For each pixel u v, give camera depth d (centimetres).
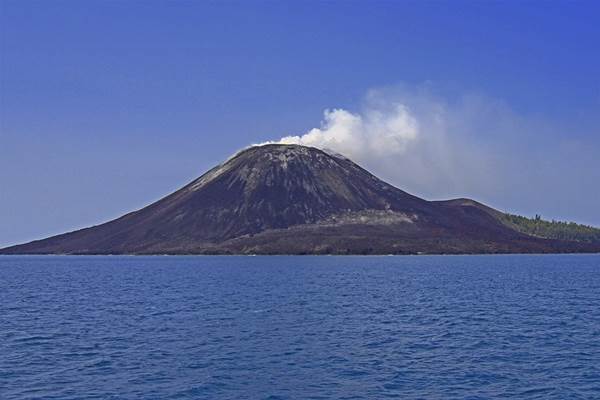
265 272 18438
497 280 14300
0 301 9738
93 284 13962
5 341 5609
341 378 4141
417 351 5066
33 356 4869
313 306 8556
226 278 15525
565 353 4953
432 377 4159
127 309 8325
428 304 8831
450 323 6762
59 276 18038
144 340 5641
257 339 5681
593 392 3800
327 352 5031
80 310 8269
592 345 5319
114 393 3775
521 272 17962
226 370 4375
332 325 6619
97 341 5588
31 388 3881
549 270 19212
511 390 3834
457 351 5056
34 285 13850
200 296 10275
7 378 4134
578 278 15038
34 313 7938
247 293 10812
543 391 3819
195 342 5525
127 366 4500
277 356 4862
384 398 3669
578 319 7069
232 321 6956
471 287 12125
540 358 4759
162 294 10825
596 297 9900
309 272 18262
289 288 11938
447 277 15525
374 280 14362
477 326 6519
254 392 3809
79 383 4006
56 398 3659
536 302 9094
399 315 7500
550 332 6075
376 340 5616
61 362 4638
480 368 4416
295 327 6469
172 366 4503
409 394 3750
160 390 3847
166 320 7075
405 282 13650
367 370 4366
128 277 16888
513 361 4650
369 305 8681
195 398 3691
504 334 5956
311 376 4200
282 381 4066
